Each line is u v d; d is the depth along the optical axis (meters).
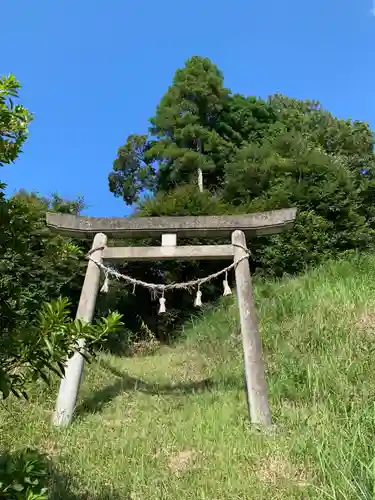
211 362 9.58
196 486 4.53
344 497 3.97
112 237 8.20
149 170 28.05
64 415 6.49
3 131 2.37
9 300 2.34
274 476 4.62
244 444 5.40
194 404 6.91
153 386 8.22
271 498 4.22
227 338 10.63
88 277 7.66
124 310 14.88
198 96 25.41
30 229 2.44
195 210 16.48
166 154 23.47
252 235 8.09
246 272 7.52
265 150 20.94
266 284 12.56
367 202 21.95
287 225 7.79
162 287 7.44
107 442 5.73
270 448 5.21
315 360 7.50
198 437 5.64
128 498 4.41
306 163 19.22
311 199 18.14
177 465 5.12
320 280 11.30
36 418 6.52
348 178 19.34
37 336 2.11
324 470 4.41
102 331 2.31
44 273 11.84
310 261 16.25
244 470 4.81
